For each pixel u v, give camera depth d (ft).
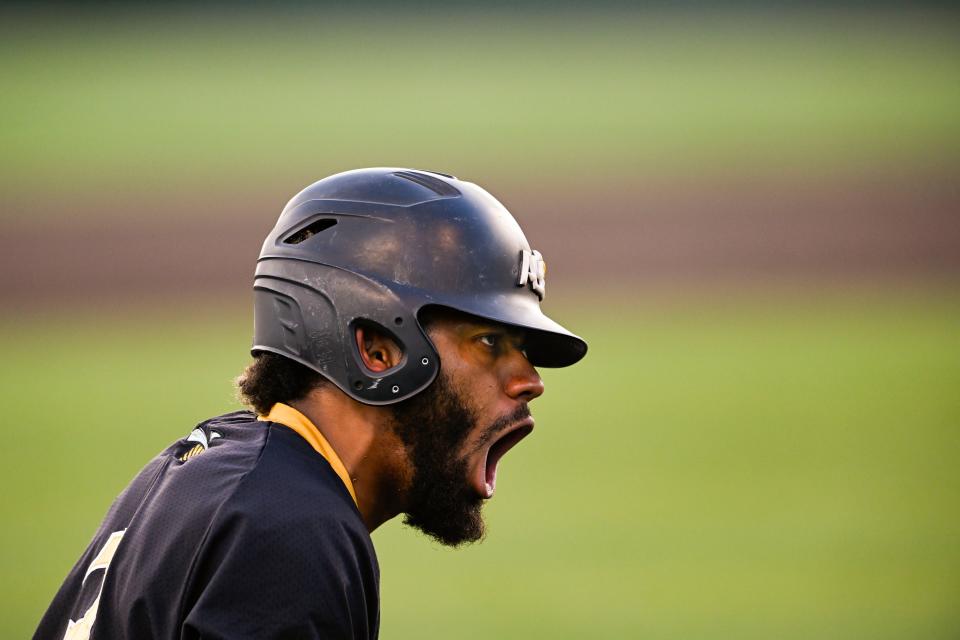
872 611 83.76
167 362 172.76
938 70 469.16
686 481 118.21
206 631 21.15
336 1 654.53
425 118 414.62
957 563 92.89
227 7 627.87
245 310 207.51
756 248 256.52
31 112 396.57
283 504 22.36
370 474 24.82
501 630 79.61
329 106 435.53
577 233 269.23
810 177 314.96
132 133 371.15
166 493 23.62
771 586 88.99
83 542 97.35
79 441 131.34
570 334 26.66
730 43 549.54
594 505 111.34
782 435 134.92
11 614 80.43
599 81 478.59
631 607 84.48
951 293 220.23
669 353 181.37
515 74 499.51
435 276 24.72
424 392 24.66
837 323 199.93
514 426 25.45
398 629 79.92
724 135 368.89
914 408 146.00
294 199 26.11
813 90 441.27
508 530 104.73
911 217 278.05
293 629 21.39
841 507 108.78
